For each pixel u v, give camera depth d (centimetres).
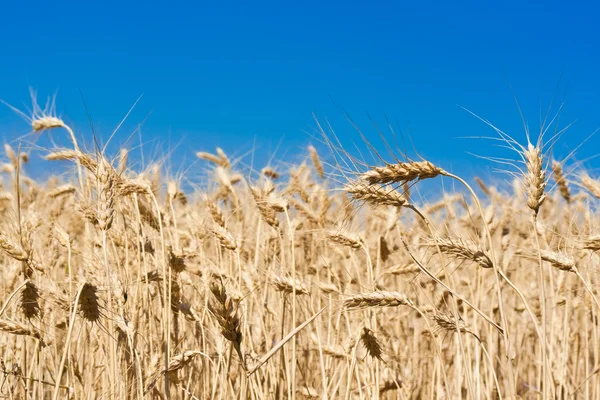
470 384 175
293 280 199
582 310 226
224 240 204
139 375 180
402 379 208
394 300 180
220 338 188
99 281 192
